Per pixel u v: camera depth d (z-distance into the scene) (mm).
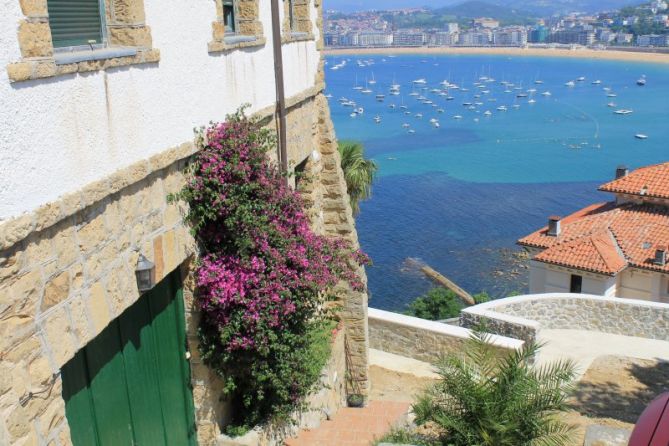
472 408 8453
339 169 12609
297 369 8539
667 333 17641
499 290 53875
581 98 175625
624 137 117812
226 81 7918
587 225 29875
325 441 9648
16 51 4242
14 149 4223
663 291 26391
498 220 72688
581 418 12680
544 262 27609
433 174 94938
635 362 16125
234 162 7250
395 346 15812
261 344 7590
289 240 7906
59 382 4777
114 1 5766
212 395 8117
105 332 6078
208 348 7773
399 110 164000
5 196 4141
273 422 8891
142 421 6836
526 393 8469
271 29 9508
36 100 4449
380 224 72688
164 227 6527
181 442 7781
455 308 36500
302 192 11969
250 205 7465
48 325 4621
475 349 10305
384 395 13781
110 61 5316
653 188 29922
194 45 7008
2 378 4137
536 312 18562
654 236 27922
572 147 111000
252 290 7508
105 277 5398
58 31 5180
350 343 12930
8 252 4195
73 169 4875
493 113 154625
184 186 6992
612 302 18141
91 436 5859
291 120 10695
